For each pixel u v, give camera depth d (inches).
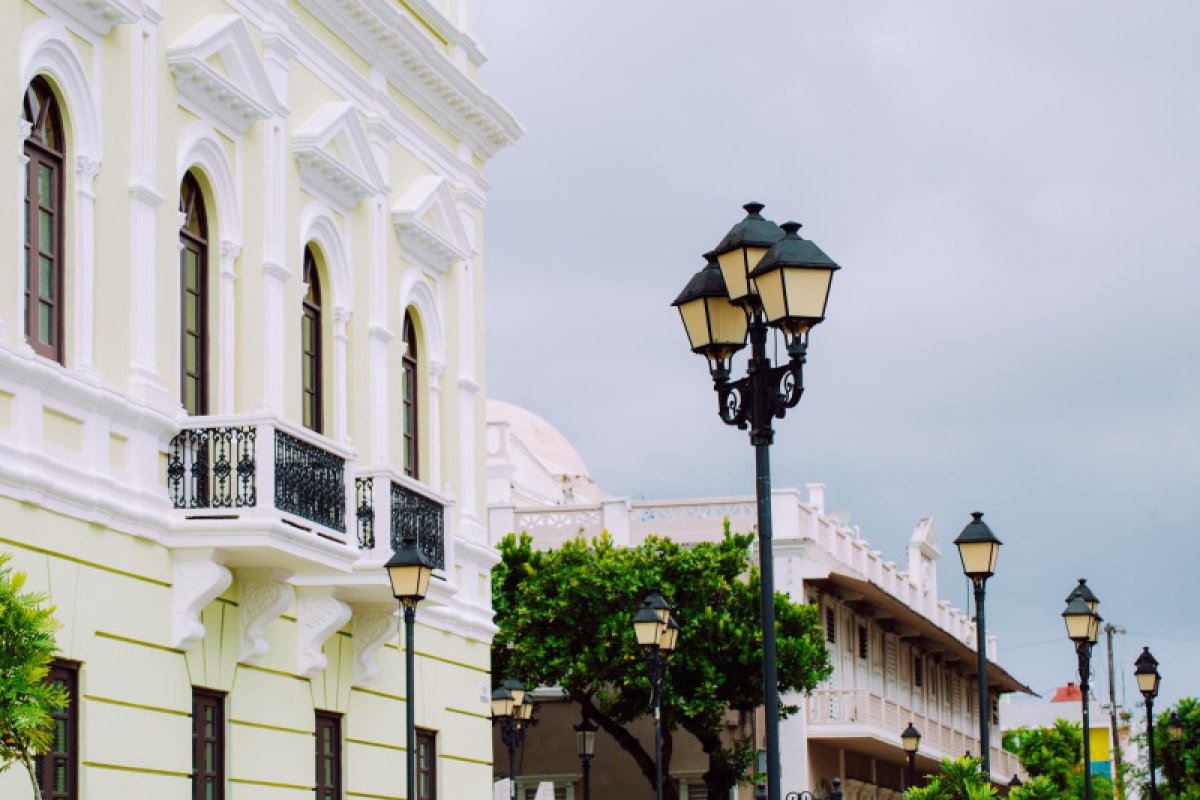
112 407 814.5
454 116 1245.1
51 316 796.6
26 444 757.3
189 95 911.7
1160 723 2689.5
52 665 772.6
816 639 1945.1
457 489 1229.7
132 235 848.3
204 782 896.3
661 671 1332.4
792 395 736.3
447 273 1229.1
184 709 870.4
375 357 1103.6
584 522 2224.4
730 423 760.3
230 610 917.8
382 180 1115.3
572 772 2138.3
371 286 1106.1
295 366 1006.4
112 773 807.7
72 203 810.8
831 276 725.9
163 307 871.1
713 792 1951.3
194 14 922.1
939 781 1040.2
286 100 1018.1
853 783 2294.5
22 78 773.3
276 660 966.4
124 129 848.3
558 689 2155.5
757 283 730.2
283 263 994.1
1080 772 3243.1
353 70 1103.6
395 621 1072.8
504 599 1951.3
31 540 756.0
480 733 1234.6
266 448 874.1
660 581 1897.1
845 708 2114.9
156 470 855.1
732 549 1935.3
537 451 2957.7
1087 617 1354.6
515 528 2240.4
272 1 1004.6
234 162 956.0
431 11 1231.5
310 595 997.2
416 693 1143.0
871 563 2444.6
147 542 844.6
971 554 1126.4
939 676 2839.6
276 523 866.8
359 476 1025.5
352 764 1053.8
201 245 936.3
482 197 1288.1
